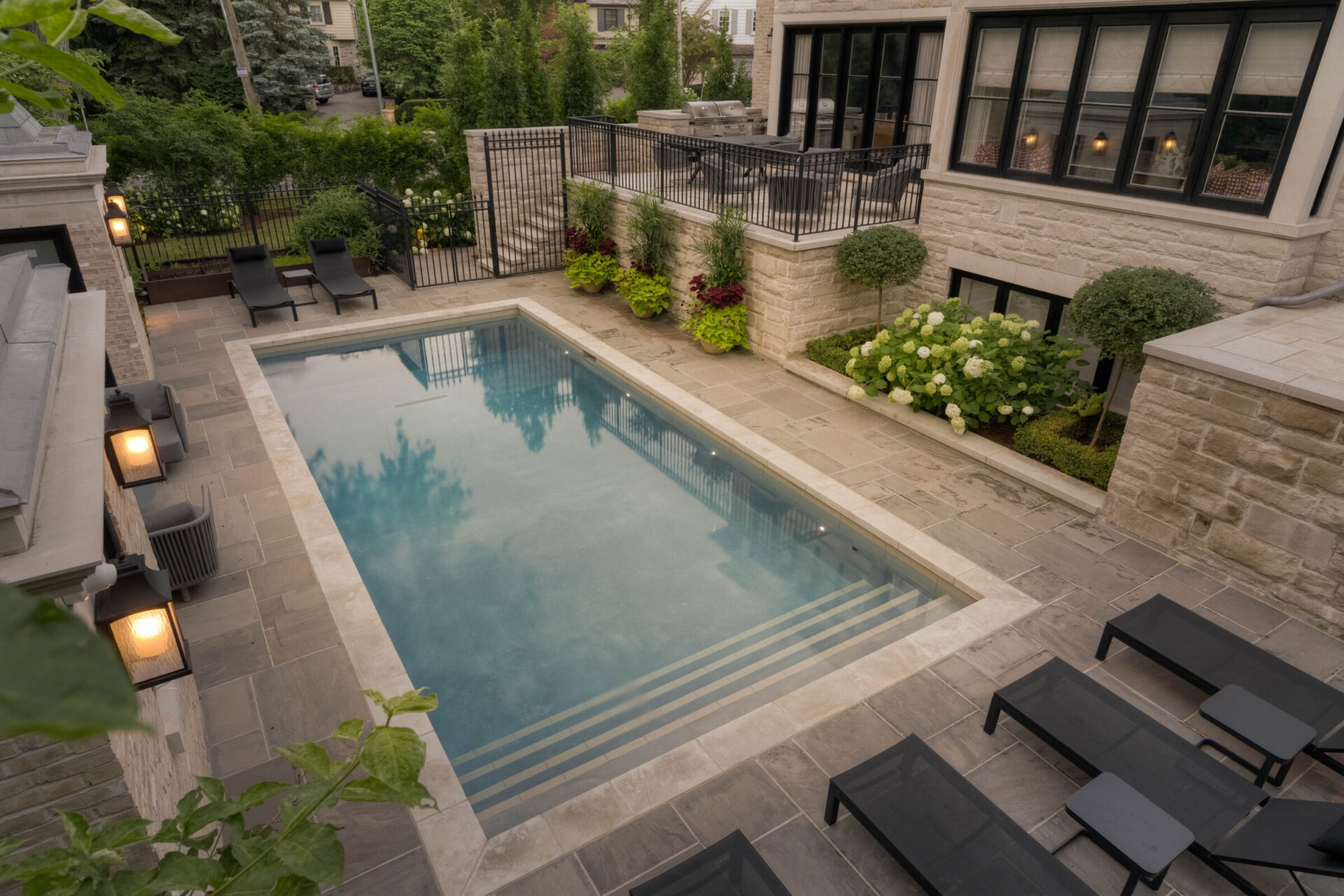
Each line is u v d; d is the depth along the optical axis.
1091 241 9.73
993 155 10.79
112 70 27.27
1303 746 5.16
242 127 18.36
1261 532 7.12
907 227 11.96
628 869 5.01
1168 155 8.99
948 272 11.67
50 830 3.33
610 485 9.63
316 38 32.44
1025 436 9.34
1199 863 4.97
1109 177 9.59
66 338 4.25
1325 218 8.34
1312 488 6.69
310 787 1.97
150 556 5.92
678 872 4.61
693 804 5.43
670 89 20.52
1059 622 6.98
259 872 1.76
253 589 7.39
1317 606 6.86
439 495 9.38
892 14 12.38
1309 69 7.72
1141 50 9.00
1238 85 8.29
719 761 5.74
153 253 16.33
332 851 1.77
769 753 5.80
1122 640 6.35
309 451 10.31
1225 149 8.52
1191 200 8.88
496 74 19.03
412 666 6.82
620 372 12.21
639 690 6.60
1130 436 7.94
